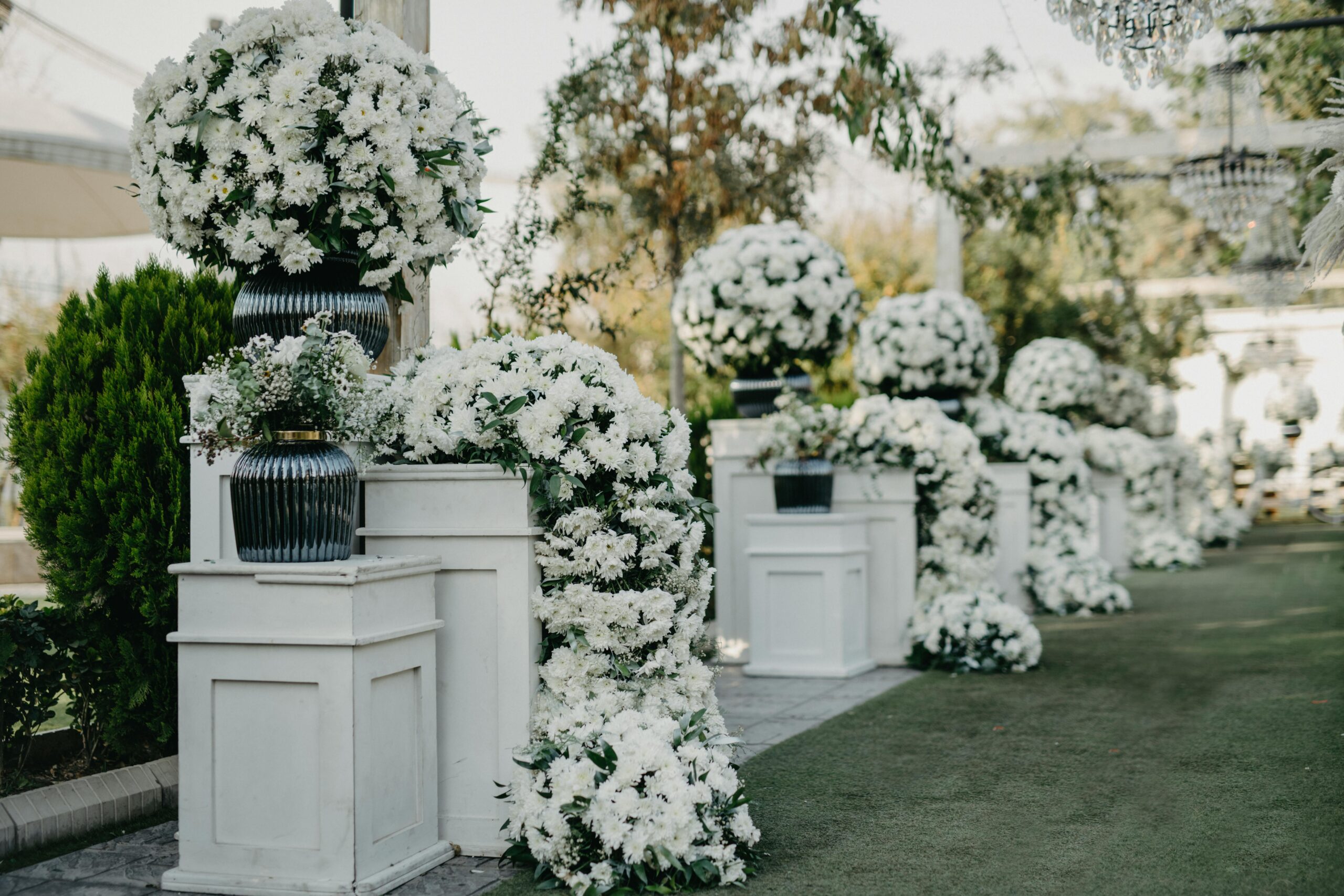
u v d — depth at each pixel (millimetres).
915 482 6602
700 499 3568
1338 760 3998
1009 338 13711
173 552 3645
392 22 3949
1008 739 4492
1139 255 16641
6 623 3350
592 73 7172
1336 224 3346
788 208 7902
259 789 2805
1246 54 8172
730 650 6617
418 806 3010
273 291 3170
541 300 5879
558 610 3107
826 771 4008
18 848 3143
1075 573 8898
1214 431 20719
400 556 3168
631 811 2766
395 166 3020
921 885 2799
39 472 3689
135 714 3719
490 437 3170
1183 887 2756
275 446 2861
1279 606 8727
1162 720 4785
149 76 3059
